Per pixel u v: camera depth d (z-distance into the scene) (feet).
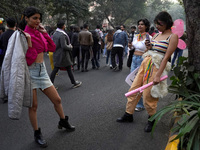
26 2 43.47
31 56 8.25
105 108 13.60
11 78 7.75
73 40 24.27
